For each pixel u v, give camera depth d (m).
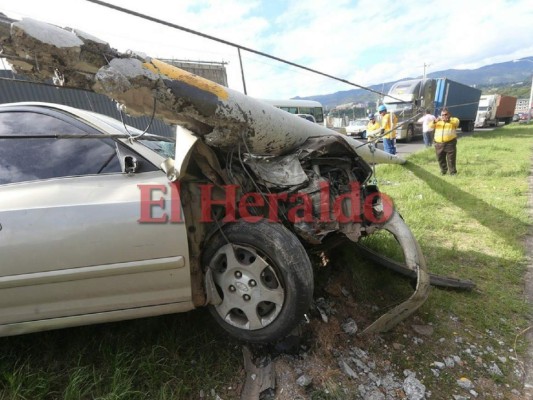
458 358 2.38
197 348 2.31
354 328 2.57
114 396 1.85
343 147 2.70
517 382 2.22
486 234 4.49
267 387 2.06
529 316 2.87
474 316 2.84
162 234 2.03
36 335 2.32
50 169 2.14
